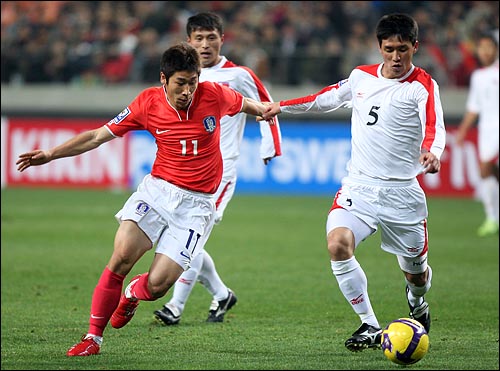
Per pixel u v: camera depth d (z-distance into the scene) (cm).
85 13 9031
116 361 2217
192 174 2320
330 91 2527
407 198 2469
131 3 9119
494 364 2242
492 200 5281
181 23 8750
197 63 2219
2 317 2961
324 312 3117
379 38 2386
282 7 8700
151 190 2323
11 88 8062
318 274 3947
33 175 7638
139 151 7425
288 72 8012
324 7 8706
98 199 6819
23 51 8625
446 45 8225
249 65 7994
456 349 2483
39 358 2266
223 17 8856
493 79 4919
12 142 7625
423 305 2694
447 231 5406
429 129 2334
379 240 5200
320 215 6144
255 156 7481
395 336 2141
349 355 2358
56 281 3700
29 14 9112
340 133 7294
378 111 2428
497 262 4303
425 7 8681
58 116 8006
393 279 3847
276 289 3581
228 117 2939
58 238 4934
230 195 2975
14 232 5144
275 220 5872
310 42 8319
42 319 2930
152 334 2688
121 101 7988
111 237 5000
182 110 2284
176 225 2314
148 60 8312
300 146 7375
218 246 4756
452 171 7256
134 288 2275
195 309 3191
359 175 2473
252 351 2414
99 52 8531
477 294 3503
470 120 5028
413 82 2406
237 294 3466
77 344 2325
